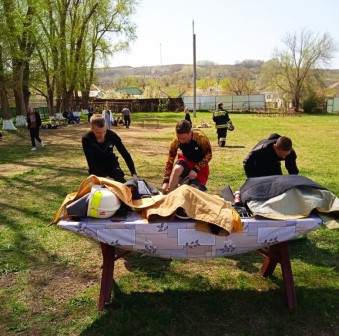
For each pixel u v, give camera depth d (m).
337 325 3.38
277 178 3.68
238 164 11.45
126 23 38.25
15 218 6.29
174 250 3.44
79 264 4.63
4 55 22.19
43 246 5.14
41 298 3.88
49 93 35.72
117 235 3.37
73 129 26.16
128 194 3.58
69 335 3.29
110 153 4.69
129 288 4.04
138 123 32.31
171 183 4.49
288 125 29.91
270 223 3.39
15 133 22.67
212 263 4.61
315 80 60.97
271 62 63.81
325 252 4.93
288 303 3.61
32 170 10.48
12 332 3.35
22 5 24.20
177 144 4.66
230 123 15.92
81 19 35.22
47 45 28.20
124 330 3.30
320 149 15.30
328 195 3.46
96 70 41.66
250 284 4.09
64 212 3.53
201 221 3.34
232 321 3.45
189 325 3.39
